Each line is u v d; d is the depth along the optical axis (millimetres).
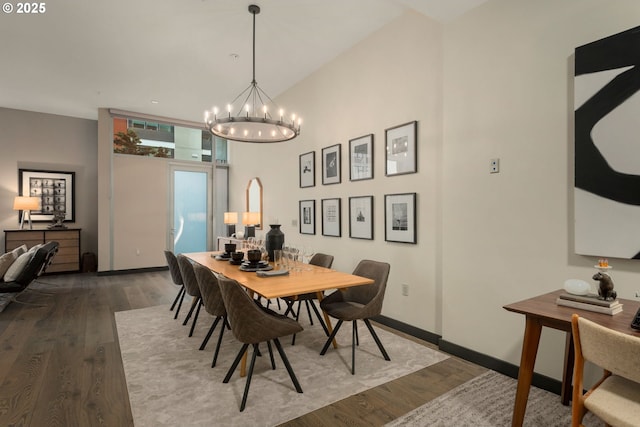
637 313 1374
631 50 1799
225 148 7496
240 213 6785
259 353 2730
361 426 1808
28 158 6184
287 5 3139
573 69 2068
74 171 6562
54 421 1832
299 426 1808
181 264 3232
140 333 3189
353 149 3854
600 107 1901
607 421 1186
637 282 1817
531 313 1586
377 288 2768
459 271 2691
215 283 2512
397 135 3324
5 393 2115
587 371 1993
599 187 1905
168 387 2193
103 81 4809
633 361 1094
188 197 7062
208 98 5543
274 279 2562
